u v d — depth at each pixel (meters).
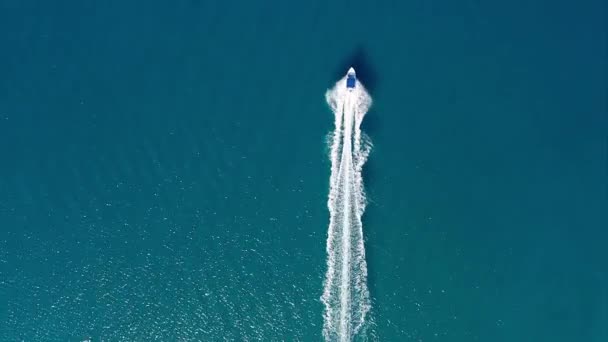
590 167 68.19
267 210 67.56
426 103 70.38
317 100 70.25
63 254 67.19
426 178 68.06
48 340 65.25
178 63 72.06
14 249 67.25
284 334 64.81
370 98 70.25
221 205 67.88
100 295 66.38
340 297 65.12
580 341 63.31
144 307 66.00
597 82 71.31
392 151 68.94
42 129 70.31
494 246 66.00
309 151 68.88
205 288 66.25
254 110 70.19
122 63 72.25
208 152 69.31
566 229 66.25
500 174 68.12
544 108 70.25
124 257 67.12
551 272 65.12
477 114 70.12
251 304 65.69
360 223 66.75
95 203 68.31
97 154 69.56
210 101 70.62
